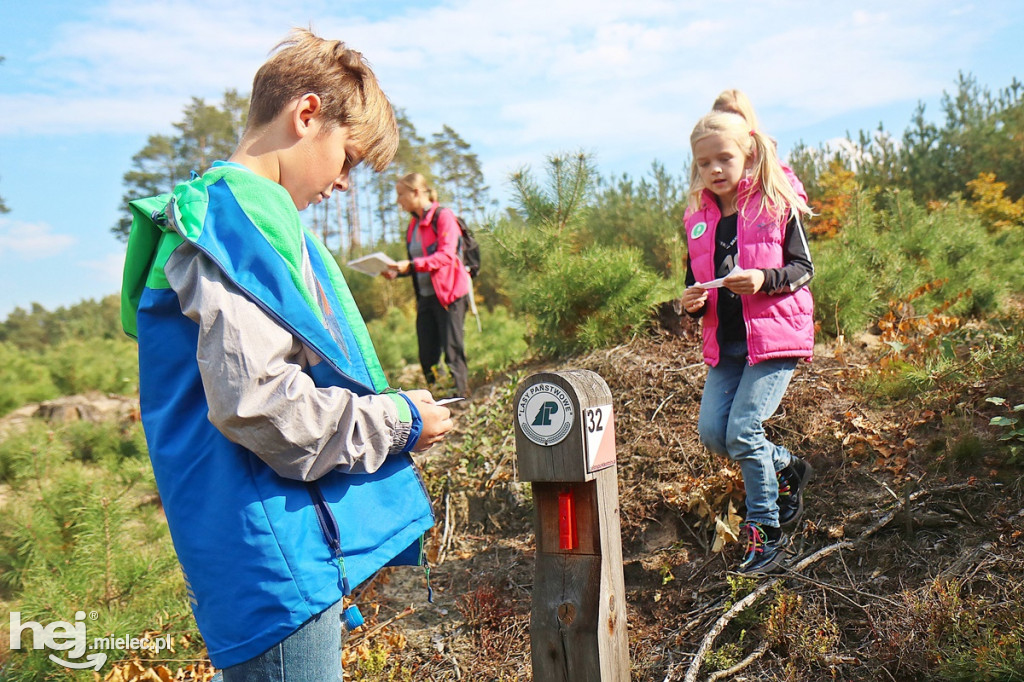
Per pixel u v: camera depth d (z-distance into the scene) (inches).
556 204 252.1
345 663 130.6
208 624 59.6
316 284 66.8
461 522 168.4
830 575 123.0
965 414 142.4
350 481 63.8
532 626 86.7
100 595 141.9
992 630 97.3
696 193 132.0
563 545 84.1
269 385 56.1
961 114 475.2
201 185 61.2
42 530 156.0
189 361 61.2
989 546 115.7
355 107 68.4
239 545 58.1
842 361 179.6
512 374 231.6
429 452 194.5
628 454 165.0
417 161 1467.8
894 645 104.0
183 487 59.8
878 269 235.8
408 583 153.6
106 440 266.2
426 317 248.8
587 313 219.9
